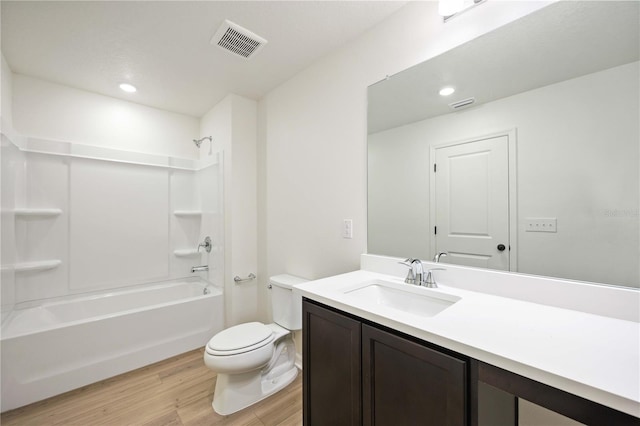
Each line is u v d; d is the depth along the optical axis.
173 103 2.77
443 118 1.34
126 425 1.50
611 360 0.62
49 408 1.64
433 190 1.38
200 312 2.45
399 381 0.87
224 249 2.63
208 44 1.80
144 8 1.47
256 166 2.70
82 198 2.45
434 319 0.87
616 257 0.90
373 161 1.63
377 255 1.61
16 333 1.70
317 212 2.00
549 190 1.03
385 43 1.57
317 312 1.19
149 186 2.82
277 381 1.87
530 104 1.08
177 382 1.91
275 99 2.42
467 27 1.26
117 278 2.61
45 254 2.26
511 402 0.96
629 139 0.88
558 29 1.03
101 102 2.56
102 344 1.95
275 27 1.64
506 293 1.11
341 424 1.08
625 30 0.90
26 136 2.19
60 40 1.75
